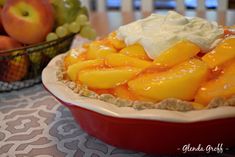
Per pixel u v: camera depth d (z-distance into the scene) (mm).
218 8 1078
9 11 540
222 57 365
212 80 353
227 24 834
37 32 549
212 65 363
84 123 406
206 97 342
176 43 379
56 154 394
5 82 555
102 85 385
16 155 394
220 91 341
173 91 343
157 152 365
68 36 583
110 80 380
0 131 446
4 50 532
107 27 870
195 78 344
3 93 557
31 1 541
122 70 378
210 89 344
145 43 393
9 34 557
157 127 331
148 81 354
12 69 545
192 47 374
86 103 353
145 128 338
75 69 416
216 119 316
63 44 587
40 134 436
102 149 399
